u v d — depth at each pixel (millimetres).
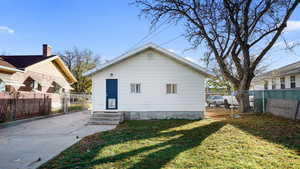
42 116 12398
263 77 21500
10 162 4086
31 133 7395
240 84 12289
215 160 3809
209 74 10414
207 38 12461
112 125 9164
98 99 10797
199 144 5070
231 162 3682
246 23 11695
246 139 5449
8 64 12992
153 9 12094
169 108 10727
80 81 33562
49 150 4992
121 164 3723
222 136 5926
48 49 18141
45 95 13320
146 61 10906
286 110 9367
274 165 3508
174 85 10844
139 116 10727
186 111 10688
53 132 7566
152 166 3576
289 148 4516
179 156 4098
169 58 10914
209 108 18719
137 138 5980
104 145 5207
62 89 20531
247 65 11820
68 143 5730
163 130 7301
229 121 8992
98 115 10312
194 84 10797
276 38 11336
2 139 6363
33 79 15398
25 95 11109
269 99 11375
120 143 5383
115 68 10938
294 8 10492
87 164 3773
